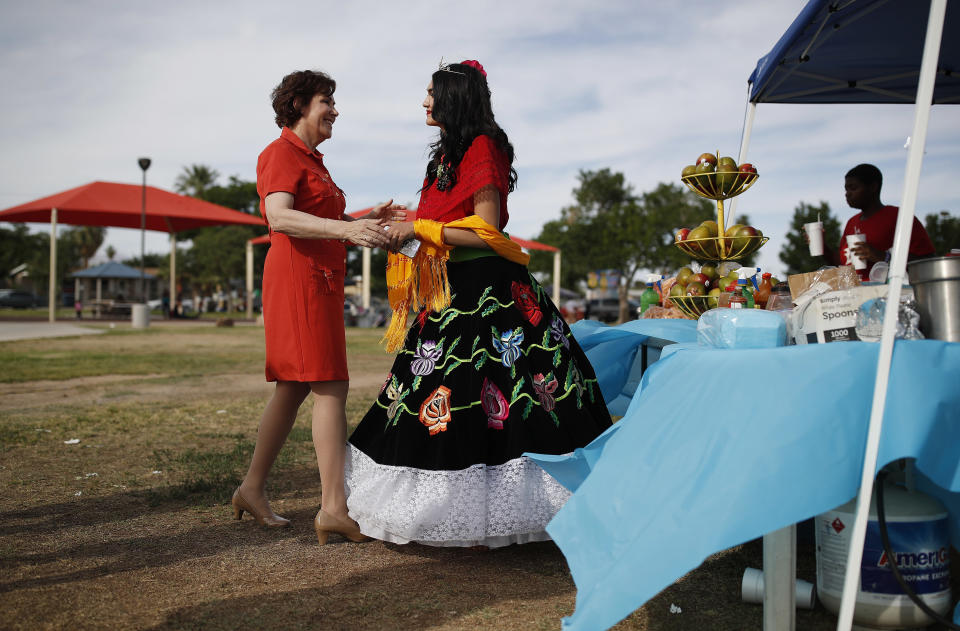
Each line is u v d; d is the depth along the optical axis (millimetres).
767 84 4223
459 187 2689
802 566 2514
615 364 3594
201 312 50656
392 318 2820
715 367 1802
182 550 2678
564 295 52781
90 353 12195
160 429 5113
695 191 3090
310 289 2752
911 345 1670
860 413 1624
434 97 2729
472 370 2580
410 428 2572
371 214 2986
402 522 2521
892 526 1819
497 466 2527
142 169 23391
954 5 3244
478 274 2707
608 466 1820
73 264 81562
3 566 2477
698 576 2422
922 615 1816
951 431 1605
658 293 3885
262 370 9547
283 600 2203
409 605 2168
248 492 2980
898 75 4188
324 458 2766
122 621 2031
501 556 2643
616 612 1507
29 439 4684
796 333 2078
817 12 3188
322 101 2887
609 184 59656
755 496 1541
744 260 3621
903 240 1641
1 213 23922
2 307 51969
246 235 57250
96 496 3396
